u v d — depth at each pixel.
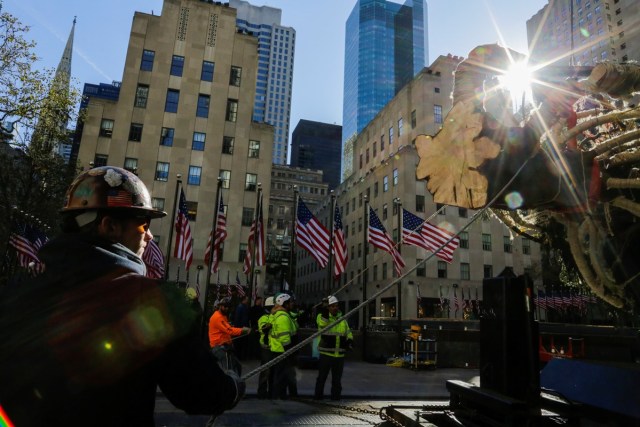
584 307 28.47
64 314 1.15
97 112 39.47
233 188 41.16
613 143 2.93
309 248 17.03
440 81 51.56
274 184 117.50
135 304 1.19
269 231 102.62
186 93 41.81
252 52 44.81
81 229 1.41
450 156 2.95
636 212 2.85
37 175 25.08
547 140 2.85
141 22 42.03
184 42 42.81
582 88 2.94
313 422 5.71
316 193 120.12
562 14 85.94
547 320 35.38
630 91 2.99
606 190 2.96
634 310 3.12
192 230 39.22
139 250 1.49
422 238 16.53
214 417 1.50
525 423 3.02
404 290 41.81
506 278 3.29
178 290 1.33
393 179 47.03
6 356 1.09
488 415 3.41
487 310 3.47
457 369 14.79
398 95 55.28
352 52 194.25
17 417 1.02
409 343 14.92
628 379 2.98
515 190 2.81
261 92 192.75
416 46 189.50
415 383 11.08
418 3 195.38
